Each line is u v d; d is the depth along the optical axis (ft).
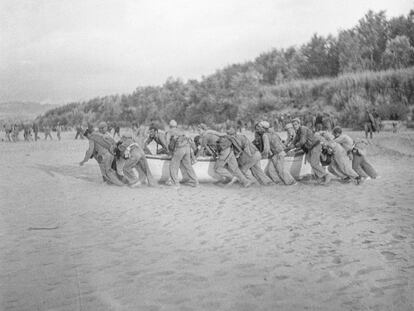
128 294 10.81
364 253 12.61
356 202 17.72
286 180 21.63
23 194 19.80
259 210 16.93
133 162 21.50
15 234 14.69
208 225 15.26
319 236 14.05
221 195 19.69
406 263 11.93
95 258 12.51
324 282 11.14
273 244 13.33
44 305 10.73
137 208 17.40
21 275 12.00
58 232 14.47
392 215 15.78
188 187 21.40
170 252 12.76
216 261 12.36
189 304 10.32
